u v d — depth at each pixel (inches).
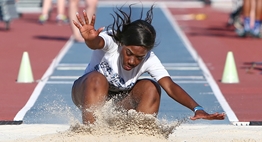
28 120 710.5
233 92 936.9
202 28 2075.5
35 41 1643.7
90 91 537.3
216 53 1432.1
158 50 1475.1
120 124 532.7
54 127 665.6
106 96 543.5
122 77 558.6
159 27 2044.8
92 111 535.2
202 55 1397.6
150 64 561.9
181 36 1786.4
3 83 1005.2
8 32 1870.1
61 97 868.0
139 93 563.5
